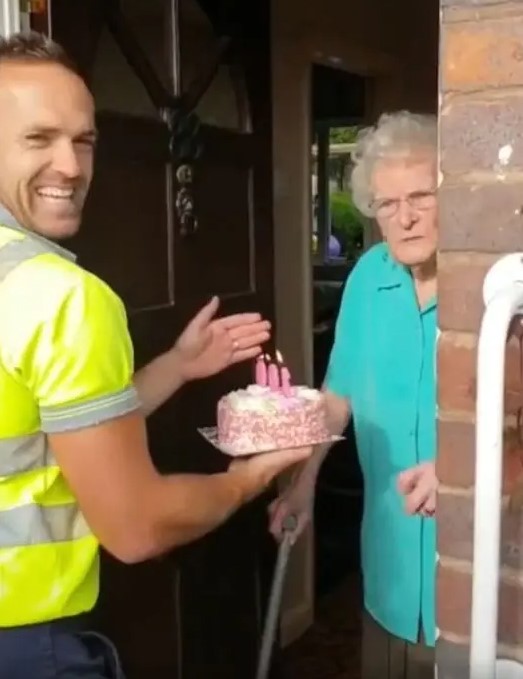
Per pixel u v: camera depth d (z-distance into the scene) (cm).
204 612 240
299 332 348
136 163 211
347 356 205
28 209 140
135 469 129
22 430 129
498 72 118
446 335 126
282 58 324
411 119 187
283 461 167
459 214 123
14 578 131
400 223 184
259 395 181
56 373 124
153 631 222
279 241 331
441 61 122
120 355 129
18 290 126
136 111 212
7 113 137
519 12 117
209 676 243
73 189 143
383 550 198
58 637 136
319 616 366
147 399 186
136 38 211
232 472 160
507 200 120
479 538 103
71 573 136
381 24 392
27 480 131
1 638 133
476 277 123
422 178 181
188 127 225
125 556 133
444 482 128
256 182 257
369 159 188
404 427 193
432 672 194
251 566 259
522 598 121
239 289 251
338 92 446
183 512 137
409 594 194
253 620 260
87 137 144
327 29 349
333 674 321
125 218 208
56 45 144
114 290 205
